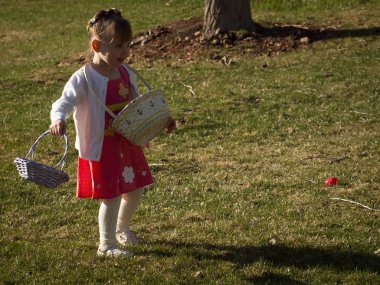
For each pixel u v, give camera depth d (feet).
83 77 35.60
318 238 39.17
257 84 75.51
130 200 37.63
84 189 36.27
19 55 99.25
